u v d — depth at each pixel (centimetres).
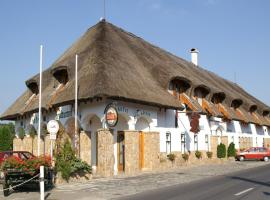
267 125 5928
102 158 2531
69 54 3391
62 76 3180
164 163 3170
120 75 2791
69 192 1762
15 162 1717
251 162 4188
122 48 3362
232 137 4797
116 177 2428
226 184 1948
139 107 2875
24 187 1925
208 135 4078
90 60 2891
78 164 2230
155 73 3359
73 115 2861
